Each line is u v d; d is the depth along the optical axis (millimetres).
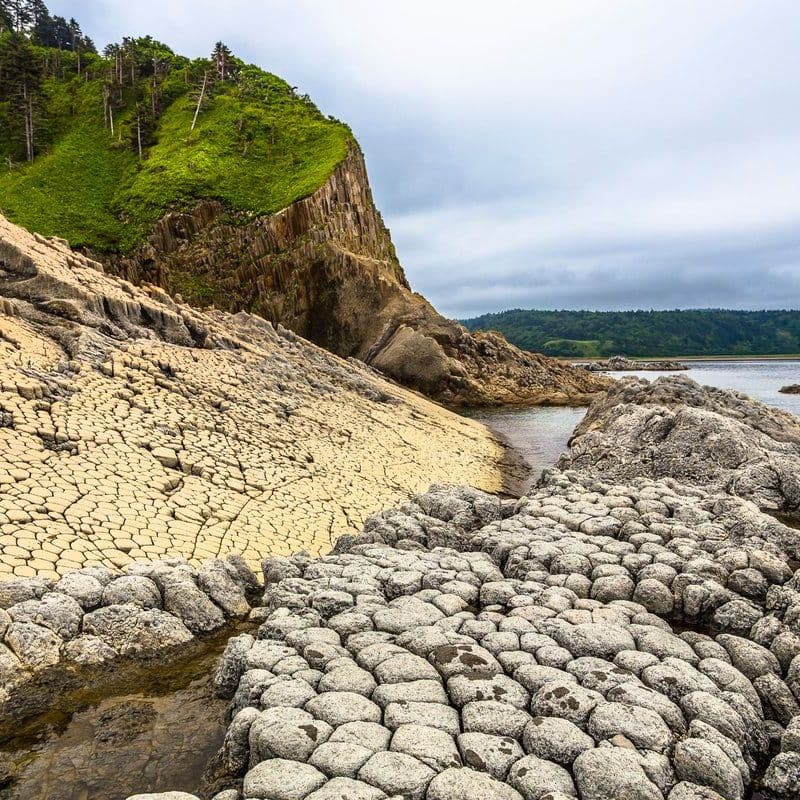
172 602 11453
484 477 28234
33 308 25062
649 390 36594
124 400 21578
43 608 10328
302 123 83188
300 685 8297
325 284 62094
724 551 12758
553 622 10188
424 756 6961
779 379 100000
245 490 19078
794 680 9109
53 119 86312
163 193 67375
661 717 7855
